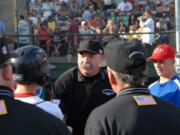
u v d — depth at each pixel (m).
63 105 5.66
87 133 3.35
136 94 3.42
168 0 20.25
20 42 14.05
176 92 5.74
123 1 19.31
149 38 12.95
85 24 16.19
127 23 17.47
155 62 5.85
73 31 15.70
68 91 5.66
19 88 4.07
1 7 18.22
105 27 16.56
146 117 3.33
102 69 5.68
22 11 18.28
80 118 5.60
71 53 13.99
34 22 16.80
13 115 2.90
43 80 4.11
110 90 5.58
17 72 3.99
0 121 2.87
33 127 2.89
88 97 5.58
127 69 3.40
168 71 5.83
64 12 18.25
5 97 2.95
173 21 19.08
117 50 3.43
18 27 15.27
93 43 5.61
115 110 3.34
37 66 4.01
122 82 3.46
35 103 4.04
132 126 3.28
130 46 3.44
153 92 5.91
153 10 19.81
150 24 14.75
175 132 3.34
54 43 14.16
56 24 17.42
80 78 5.64
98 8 18.78
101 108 3.39
